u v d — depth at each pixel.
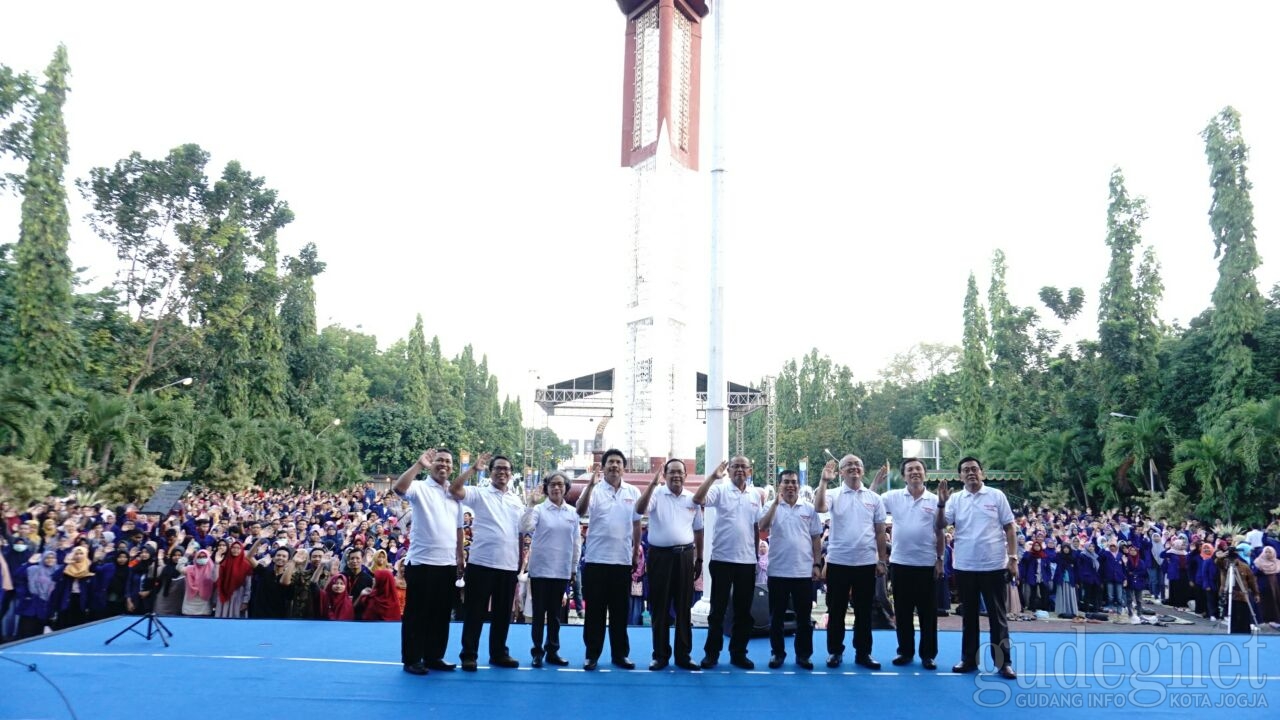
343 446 45.09
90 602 10.80
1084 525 21.61
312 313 49.84
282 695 6.45
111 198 33.75
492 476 7.93
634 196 29.53
